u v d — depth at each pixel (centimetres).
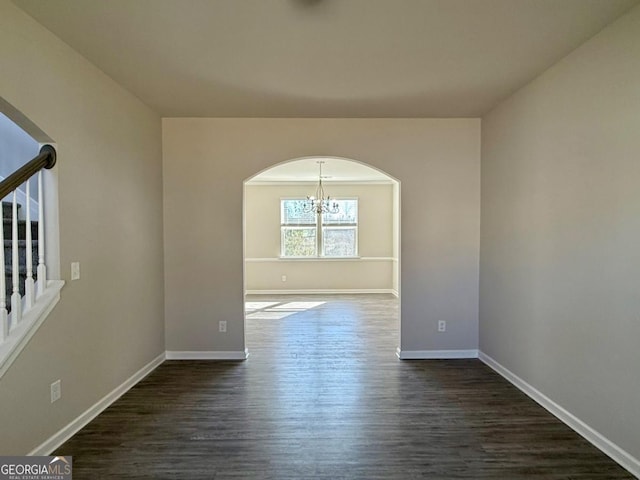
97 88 277
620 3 200
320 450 235
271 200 871
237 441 246
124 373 319
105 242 289
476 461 223
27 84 210
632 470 210
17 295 210
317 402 302
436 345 408
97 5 199
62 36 232
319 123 398
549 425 264
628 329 213
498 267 362
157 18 212
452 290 406
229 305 403
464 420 272
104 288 288
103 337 287
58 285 234
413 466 219
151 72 283
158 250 385
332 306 705
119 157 309
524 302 317
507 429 259
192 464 221
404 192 402
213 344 404
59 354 238
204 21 215
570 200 258
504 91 325
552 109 277
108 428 261
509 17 213
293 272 872
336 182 870
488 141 381
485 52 255
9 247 255
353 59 264
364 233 873
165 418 275
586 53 241
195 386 333
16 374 204
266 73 286
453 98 340
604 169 228
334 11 206
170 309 400
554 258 277
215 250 400
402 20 215
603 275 230
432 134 401
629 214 212
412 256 404
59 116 236
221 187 398
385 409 290
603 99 228
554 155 275
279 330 528
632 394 210
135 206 337
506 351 349
